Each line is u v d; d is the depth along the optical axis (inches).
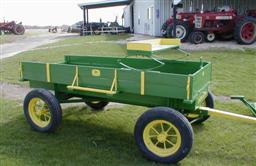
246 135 201.2
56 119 199.9
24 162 169.6
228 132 205.3
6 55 629.3
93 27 1246.9
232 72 367.2
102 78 183.3
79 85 191.9
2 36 1226.6
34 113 210.8
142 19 1012.5
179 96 163.0
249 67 392.8
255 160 172.2
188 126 160.7
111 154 178.4
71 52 596.4
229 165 167.2
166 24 695.1
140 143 171.9
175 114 162.2
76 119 231.3
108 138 199.6
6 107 258.5
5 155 177.3
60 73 197.8
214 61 433.4
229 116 178.1
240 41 572.1
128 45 183.0
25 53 617.0
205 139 195.9
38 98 204.1
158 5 807.7
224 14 604.4
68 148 185.6
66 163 168.7
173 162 165.8
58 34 1496.1
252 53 486.9
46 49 678.5
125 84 176.4
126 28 1211.9
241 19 579.8
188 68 209.0
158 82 166.9
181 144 162.2
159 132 173.8
